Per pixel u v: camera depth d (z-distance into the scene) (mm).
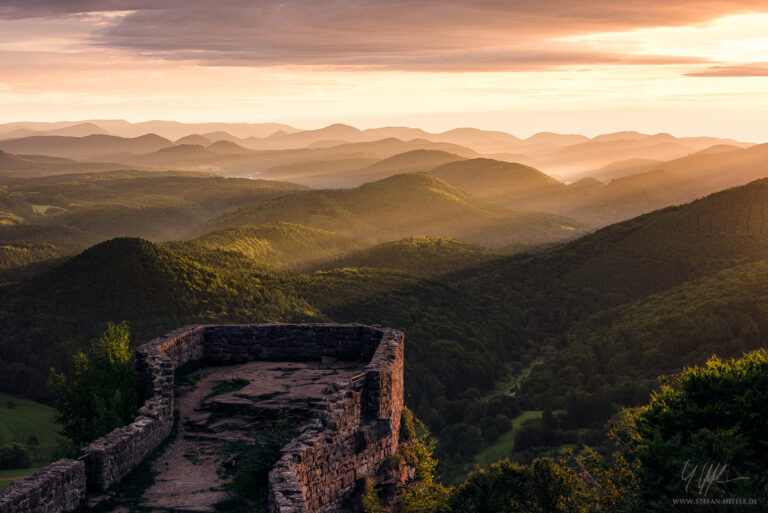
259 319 134875
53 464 12023
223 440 15812
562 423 114688
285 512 9633
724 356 120750
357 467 14641
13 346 135000
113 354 19469
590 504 22984
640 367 125938
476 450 108188
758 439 15609
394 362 17422
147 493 12984
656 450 14664
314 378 19688
